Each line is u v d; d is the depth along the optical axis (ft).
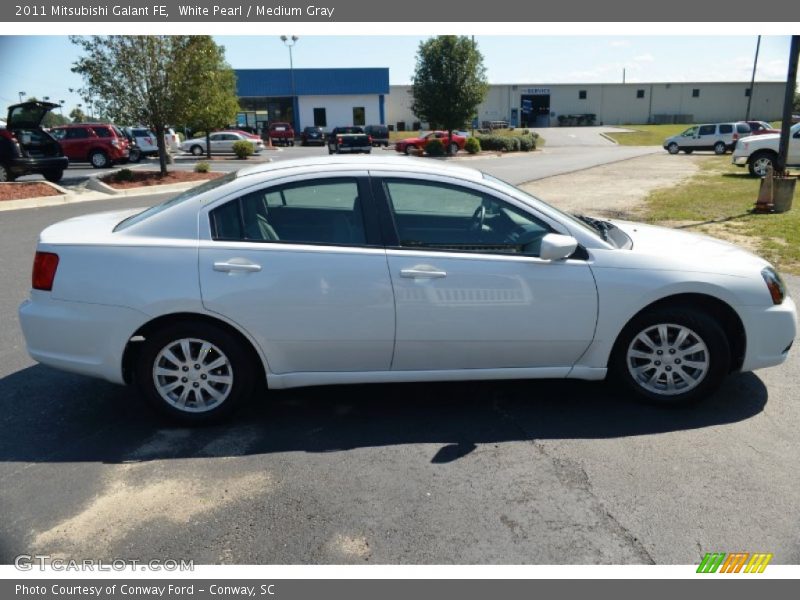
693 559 8.79
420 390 14.20
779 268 23.71
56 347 12.02
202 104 58.23
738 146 60.85
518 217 12.48
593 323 12.33
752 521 9.50
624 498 10.09
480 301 12.03
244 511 9.87
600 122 242.99
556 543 9.12
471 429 12.40
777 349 12.83
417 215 12.29
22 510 9.91
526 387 14.28
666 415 12.82
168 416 12.42
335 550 9.02
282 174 12.21
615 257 12.34
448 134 115.44
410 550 9.01
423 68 107.24
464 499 10.13
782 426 12.28
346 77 167.63
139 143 97.09
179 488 10.47
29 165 53.93
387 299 11.87
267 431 12.39
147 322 11.77
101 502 10.11
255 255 11.72
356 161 12.66
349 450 11.66
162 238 11.84
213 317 11.84
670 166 77.46
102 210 42.86
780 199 35.42
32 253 28.55
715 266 12.50
